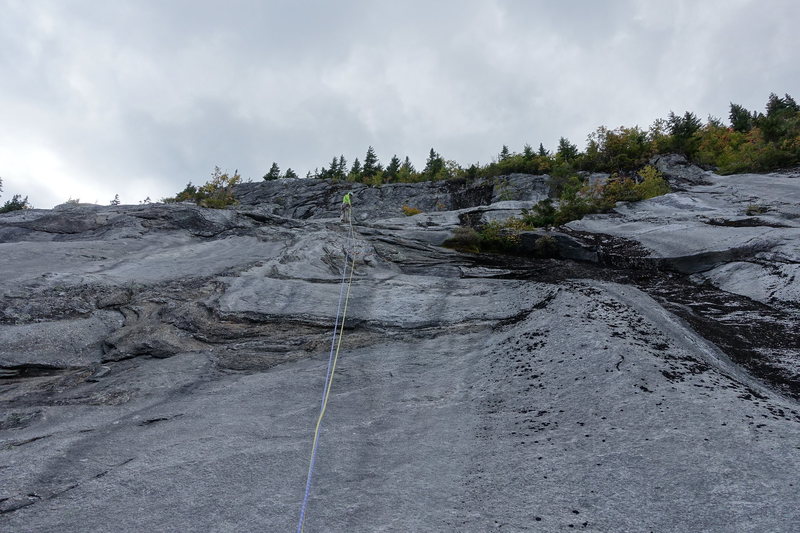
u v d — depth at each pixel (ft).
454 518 11.44
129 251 37.70
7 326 23.63
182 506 12.01
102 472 13.58
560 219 57.88
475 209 63.87
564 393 18.28
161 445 15.31
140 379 20.94
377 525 11.26
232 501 12.25
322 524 11.32
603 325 24.11
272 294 30.66
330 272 36.94
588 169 93.81
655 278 37.19
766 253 34.45
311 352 24.45
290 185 113.80
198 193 84.17
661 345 22.08
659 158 87.10
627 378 18.39
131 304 28.27
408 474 13.65
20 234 40.91
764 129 83.66
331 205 102.42
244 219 49.78
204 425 16.87
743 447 13.14
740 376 20.22
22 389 19.90
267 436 16.05
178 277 32.71
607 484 12.28
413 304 30.48
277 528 11.21
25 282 28.09
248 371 22.41
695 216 49.34
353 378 21.48
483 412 17.78
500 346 24.08
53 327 24.53
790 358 22.09
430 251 44.19
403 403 18.94
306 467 14.03
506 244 46.85
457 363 22.81
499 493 12.41
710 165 87.20
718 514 10.64
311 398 19.42
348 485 13.08
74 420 17.29
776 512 10.43
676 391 17.10
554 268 39.91
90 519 11.43
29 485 12.76
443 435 16.11
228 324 26.43
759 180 64.49
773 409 15.83
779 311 27.61
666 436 14.20
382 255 42.16
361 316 28.30
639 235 45.68
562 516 11.21
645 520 10.78
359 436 16.12
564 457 13.88
